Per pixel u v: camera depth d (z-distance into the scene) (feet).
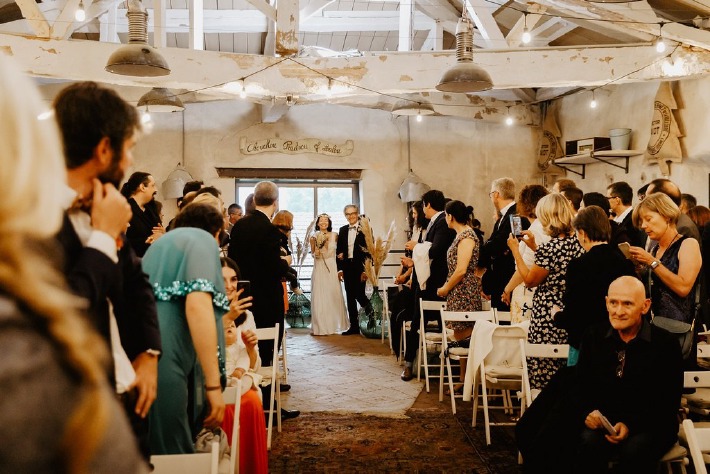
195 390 8.36
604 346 10.85
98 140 5.00
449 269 19.63
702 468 7.72
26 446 1.69
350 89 24.45
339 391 20.54
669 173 27.76
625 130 29.12
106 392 1.87
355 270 31.86
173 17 31.42
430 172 37.83
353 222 32.42
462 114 36.11
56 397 1.74
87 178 5.09
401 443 15.57
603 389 10.73
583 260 12.11
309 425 17.03
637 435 10.29
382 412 18.16
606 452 10.37
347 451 15.06
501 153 38.19
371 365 24.35
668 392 10.31
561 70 24.09
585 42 30.81
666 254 12.41
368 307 30.63
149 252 8.29
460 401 19.25
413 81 24.48
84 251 4.77
